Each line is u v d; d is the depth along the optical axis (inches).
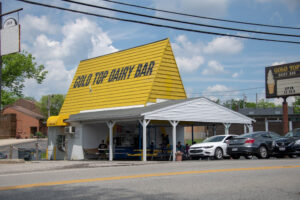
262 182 381.1
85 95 1255.5
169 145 1081.4
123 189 335.3
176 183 373.4
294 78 1165.1
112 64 1235.9
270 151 855.1
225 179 404.2
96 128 1143.0
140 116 868.0
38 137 2696.9
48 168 608.7
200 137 3223.4
